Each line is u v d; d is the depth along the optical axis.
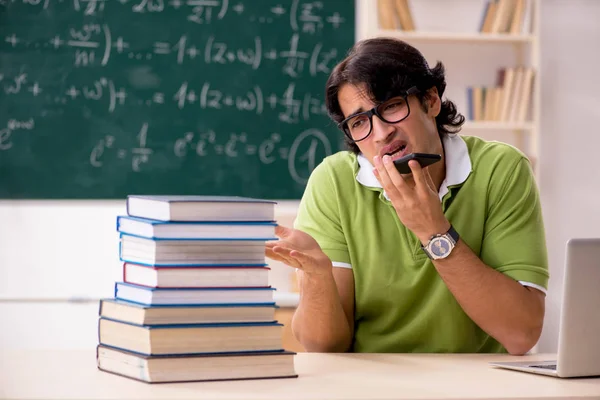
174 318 1.25
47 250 3.73
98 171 3.76
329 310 1.63
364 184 1.79
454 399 1.13
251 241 1.31
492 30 3.75
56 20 3.73
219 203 1.29
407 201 1.55
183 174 3.81
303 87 3.86
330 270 1.57
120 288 1.33
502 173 1.74
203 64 3.81
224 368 1.25
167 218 1.26
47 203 3.73
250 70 3.84
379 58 1.63
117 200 3.77
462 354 1.60
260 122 3.84
